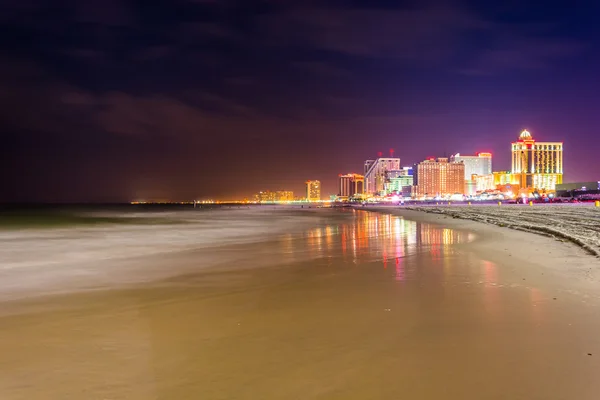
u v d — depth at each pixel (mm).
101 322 10844
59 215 110875
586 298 12672
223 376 7398
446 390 6758
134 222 68375
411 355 8250
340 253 24625
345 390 6816
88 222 69812
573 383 6945
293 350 8633
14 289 15109
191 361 8102
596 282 15016
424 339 9172
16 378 7406
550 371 7410
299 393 6738
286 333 9758
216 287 15180
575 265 18688
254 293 14125
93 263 21547
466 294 13461
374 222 63312
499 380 7086
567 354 8180
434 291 13992
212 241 33531
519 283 15039
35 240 35562
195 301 13078
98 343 9188
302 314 11406
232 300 13156
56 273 18516
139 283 16047
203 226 55906
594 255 21750
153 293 14289
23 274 18297
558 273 16828
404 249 26156
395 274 17312
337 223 61594
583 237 29312
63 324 10695
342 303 12562
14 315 11594
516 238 31578
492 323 10266
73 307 12453
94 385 7102
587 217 61812
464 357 8102
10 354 8570
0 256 24781
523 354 8203
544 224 45812
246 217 91250
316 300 12992
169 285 15625
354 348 8695
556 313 11078
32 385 7125
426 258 21953
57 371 7688
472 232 38906
